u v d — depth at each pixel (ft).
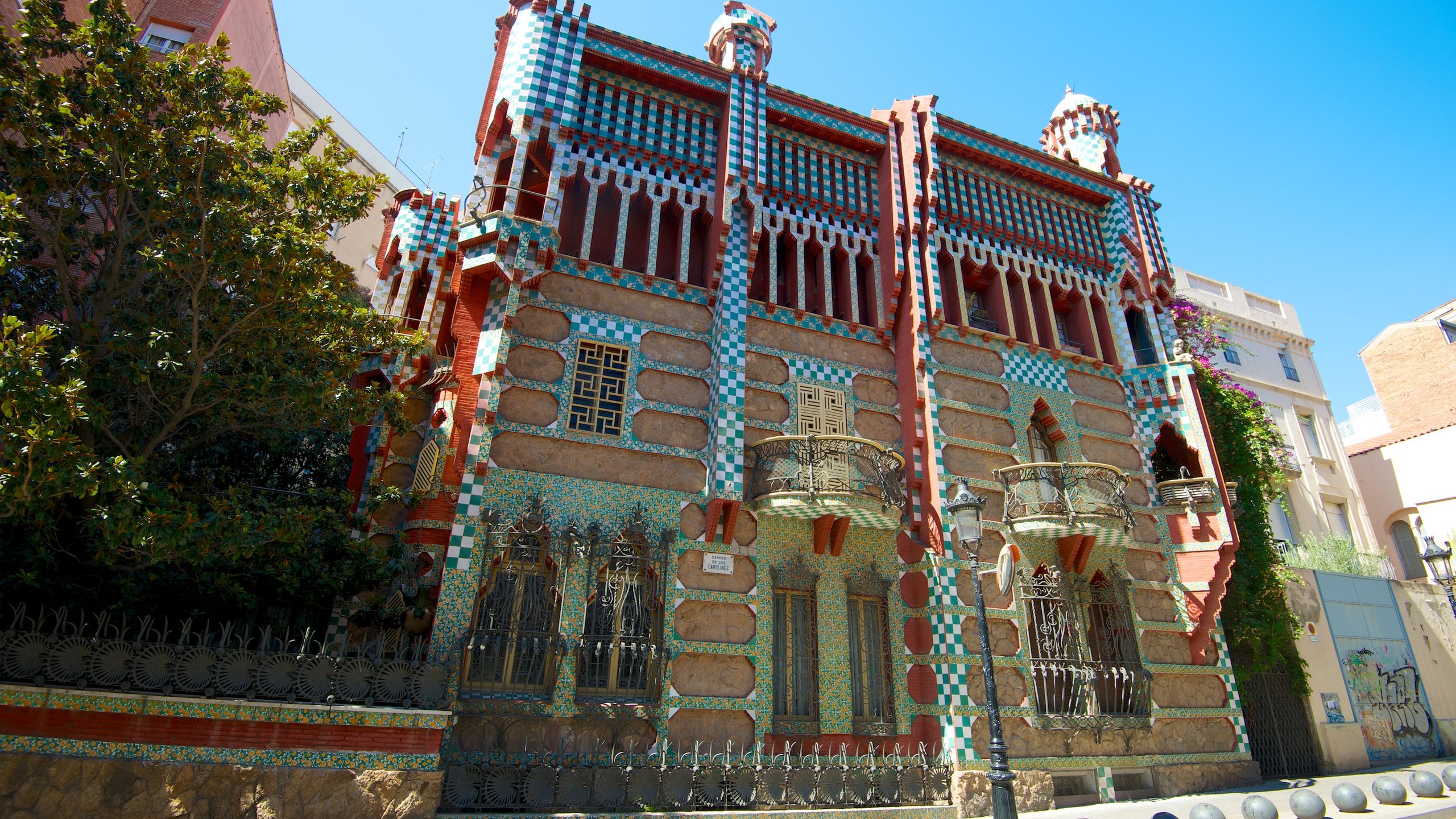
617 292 49.26
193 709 28.81
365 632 41.01
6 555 29.76
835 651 45.85
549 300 47.24
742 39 60.18
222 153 32.83
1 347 22.98
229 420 37.04
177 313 34.76
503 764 35.45
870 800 40.70
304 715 30.32
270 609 40.57
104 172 32.09
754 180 53.47
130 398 34.27
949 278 59.47
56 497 27.84
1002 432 55.16
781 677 44.88
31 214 36.78
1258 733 58.75
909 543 49.70
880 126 60.80
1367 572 76.43
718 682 42.42
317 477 48.44
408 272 53.67
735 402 47.34
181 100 32.86
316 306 33.83
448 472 41.16
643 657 41.63
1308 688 62.75
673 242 54.03
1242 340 92.32
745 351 50.24
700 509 45.70
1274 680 61.93
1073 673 49.06
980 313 61.31
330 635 41.09
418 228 55.21
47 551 31.04
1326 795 48.75
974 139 62.75
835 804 39.60
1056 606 50.39
